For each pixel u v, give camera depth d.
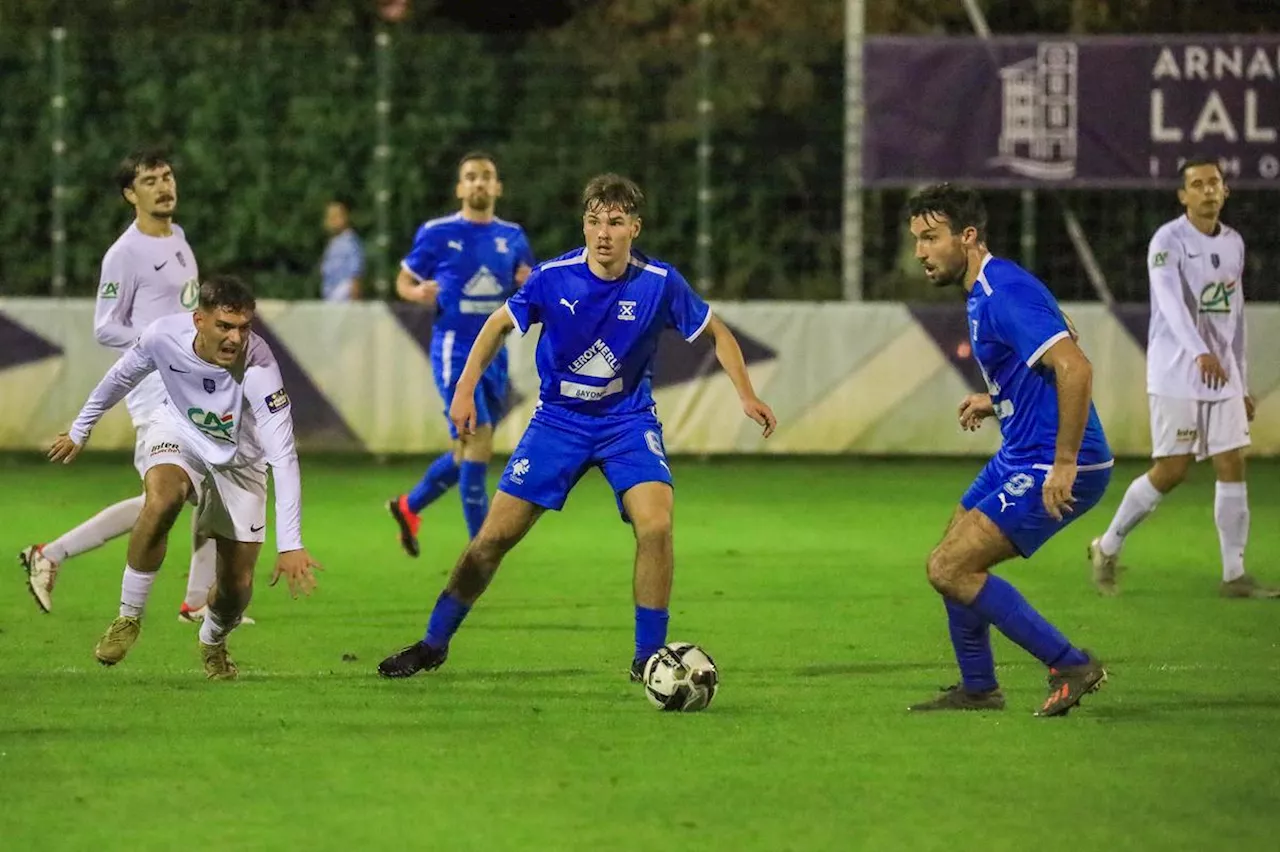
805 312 56.50
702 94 57.94
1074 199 61.53
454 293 38.72
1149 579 37.69
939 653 29.38
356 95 65.19
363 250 64.38
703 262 57.88
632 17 68.88
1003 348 23.47
